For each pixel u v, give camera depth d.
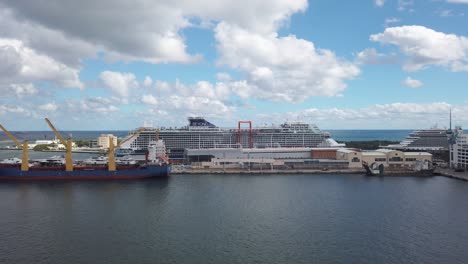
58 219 94.25
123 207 107.50
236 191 132.75
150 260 68.56
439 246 75.56
